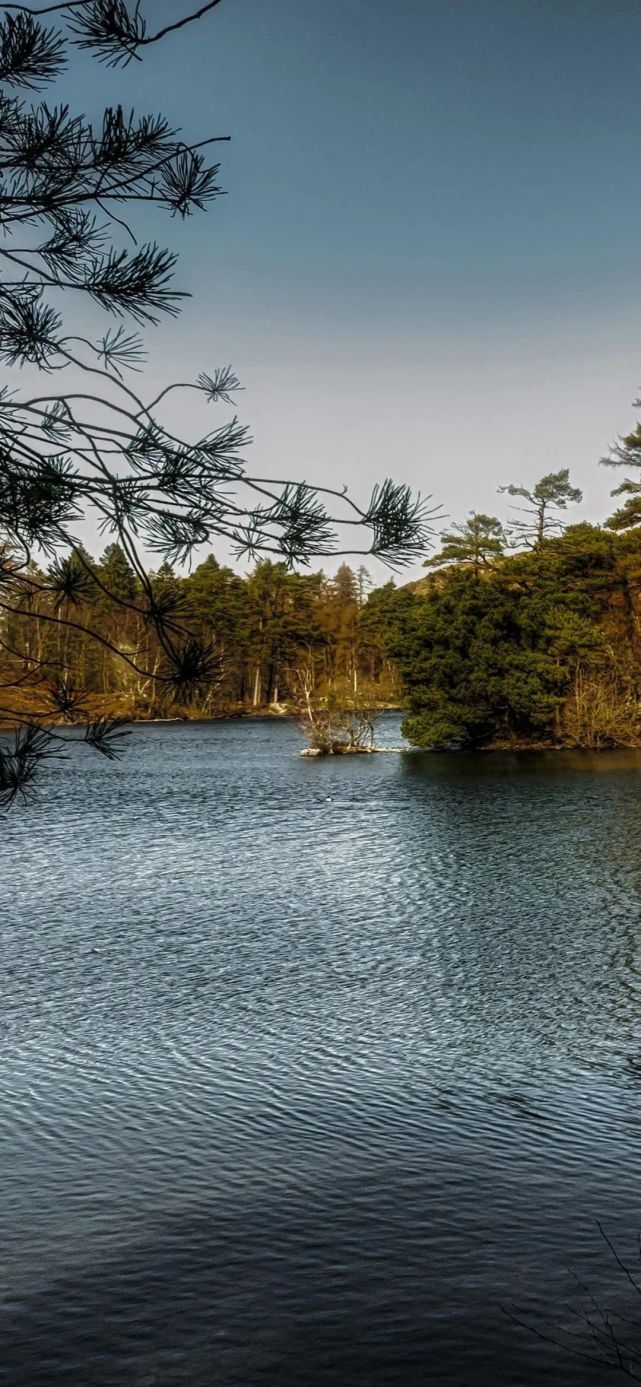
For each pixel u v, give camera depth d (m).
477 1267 9.29
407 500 2.78
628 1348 8.02
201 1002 16.97
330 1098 13.24
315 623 98.88
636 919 21.83
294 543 2.78
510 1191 10.72
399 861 28.27
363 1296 8.93
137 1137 12.16
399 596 87.44
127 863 28.33
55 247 2.81
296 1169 11.30
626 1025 15.78
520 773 48.47
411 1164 11.40
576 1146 11.76
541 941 20.36
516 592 60.25
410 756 58.34
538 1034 15.45
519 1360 7.97
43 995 17.33
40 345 2.91
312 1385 7.62
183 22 2.52
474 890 24.69
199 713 95.06
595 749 59.41
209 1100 13.21
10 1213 10.37
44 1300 8.90
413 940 20.55
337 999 17.11
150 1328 8.49
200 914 22.64
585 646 59.25
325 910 23.00
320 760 57.72
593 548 60.50
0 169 2.73
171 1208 10.46
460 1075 13.95
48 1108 13.01
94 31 2.50
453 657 58.09
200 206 2.78
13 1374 7.91
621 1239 9.74
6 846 31.02
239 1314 8.66
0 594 2.78
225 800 41.62
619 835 31.50
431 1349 8.18
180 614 2.84
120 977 18.30
